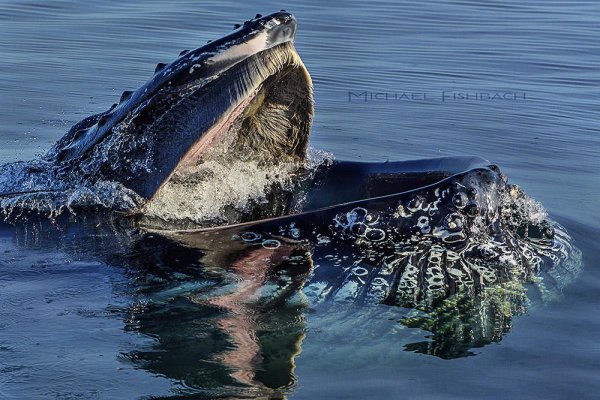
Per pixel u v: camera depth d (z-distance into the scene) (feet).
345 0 253.03
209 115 74.74
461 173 76.38
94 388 59.93
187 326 67.36
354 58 187.42
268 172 84.28
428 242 74.90
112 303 69.67
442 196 75.20
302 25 216.95
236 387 60.90
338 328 68.28
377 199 76.59
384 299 71.10
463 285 72.64
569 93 166.71
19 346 64.18
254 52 74.08
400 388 62.08
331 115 143.54
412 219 75.25
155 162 77.25
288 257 74.49
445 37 213.87
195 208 80.53
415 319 69.72
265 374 62.75
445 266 73.67
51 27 199.72
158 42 188.96
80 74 161.17
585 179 114.62
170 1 233.55
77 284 71.77
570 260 80.07
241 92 74.33
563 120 147.43
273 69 75.56
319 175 85.20
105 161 79.46
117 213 79.00
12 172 85.40
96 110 138.31
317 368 64.08
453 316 70.33
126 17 212.23
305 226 76.84
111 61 171.73
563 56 198.59
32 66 165.07
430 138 132.57
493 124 142.72
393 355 66.23
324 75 171.73
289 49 76.43
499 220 76.33
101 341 65.26
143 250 75.56
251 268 73.41
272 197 83.56
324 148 123.13
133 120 76.95
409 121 142.10
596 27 232.32
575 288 76.13
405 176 82.64
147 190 78.07
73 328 66.59
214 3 233.96
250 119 80.74
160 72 75.82
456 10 249.34
